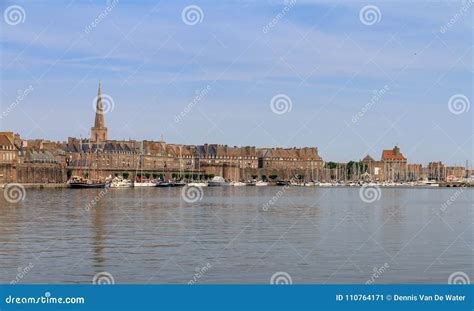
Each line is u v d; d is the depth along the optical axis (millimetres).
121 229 87688
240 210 132250
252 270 56469
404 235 81750
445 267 57844
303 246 70500
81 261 60031
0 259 60875
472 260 61344
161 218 107625
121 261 60156
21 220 101438
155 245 70750
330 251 66875
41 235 79625
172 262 59844
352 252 66188
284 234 82375
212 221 101938
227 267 57625
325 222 101188
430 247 70062
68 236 78750
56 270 55906
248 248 68812
